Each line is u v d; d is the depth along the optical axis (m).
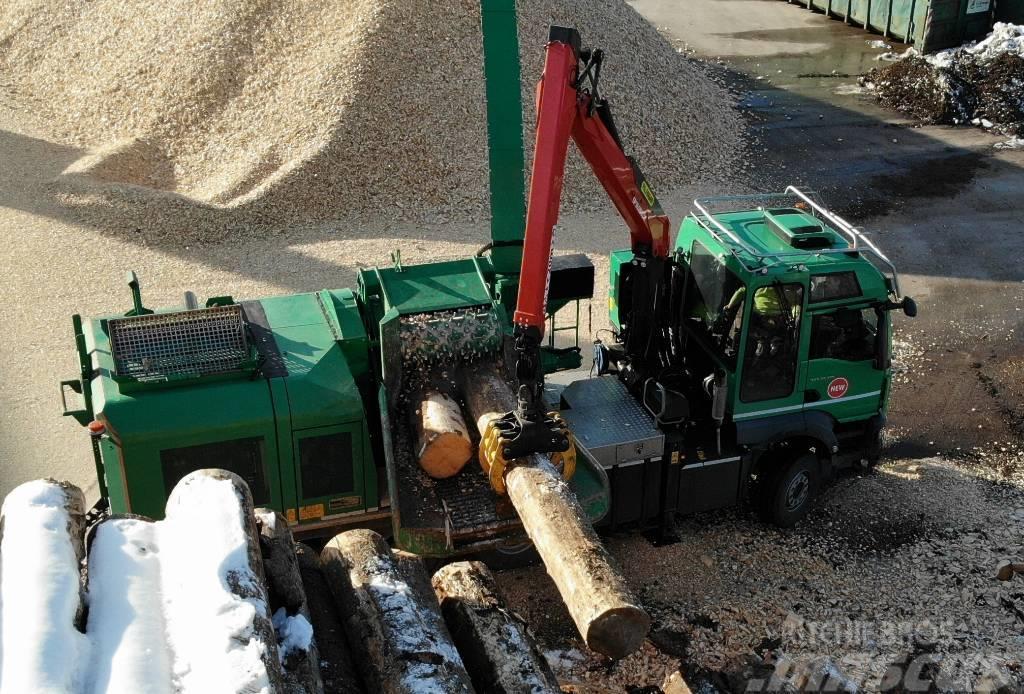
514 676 4.76
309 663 4.06
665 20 25.61
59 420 9.59
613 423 7.71
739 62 22.19
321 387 6.80
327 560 5.23
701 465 7.79
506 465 6.13
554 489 5.76
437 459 6.75
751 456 7.89
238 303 7.54
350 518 7.21
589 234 13.94
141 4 18.06
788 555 7.92
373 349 7.30
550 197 6.38
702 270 8.00
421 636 4.60
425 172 14.62
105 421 6.43
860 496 8.73
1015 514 8.52
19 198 14.09
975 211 14.97
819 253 7.55
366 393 7.46
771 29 24.78
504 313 7.35
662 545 8.02
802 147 17.39
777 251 7.61
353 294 7.68
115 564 3.85
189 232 13.37
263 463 6.81
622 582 5.07
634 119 16.55
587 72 6.88
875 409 8.13
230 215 13.60
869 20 23.94
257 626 3.60
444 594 5.36
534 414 6.09
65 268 12.52
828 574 7.71
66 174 14.47
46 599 3.47
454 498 6.80
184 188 14.52
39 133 16.41
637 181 7.61
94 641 3.47
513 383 7.17
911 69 19.95
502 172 7.86
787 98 19.84
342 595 4.96
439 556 6.68
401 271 7.57
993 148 17.41
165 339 6.80
